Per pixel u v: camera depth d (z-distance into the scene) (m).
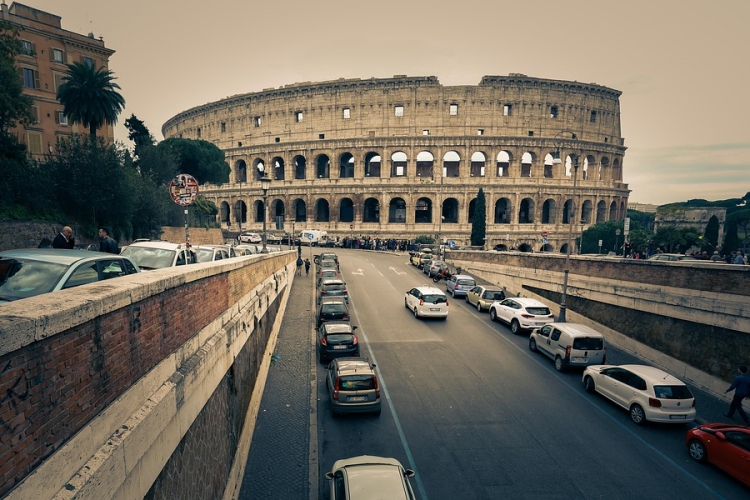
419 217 78.44
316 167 78.88
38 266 7.20
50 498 3.42
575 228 75.44
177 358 6.59
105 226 30.06
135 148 49.66
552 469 11.73
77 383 3.97
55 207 26.81
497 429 13.83
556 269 30.75
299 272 43.47
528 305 24.95
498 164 79.75
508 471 11.59
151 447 5.16
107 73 36.12
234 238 73.44
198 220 53.91
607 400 16.28
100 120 36.41
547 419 14.59
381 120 74.56
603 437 13.50
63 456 3.65
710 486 11.15
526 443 13.03
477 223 65.00
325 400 15.71
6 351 2.99
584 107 77.12
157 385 5.74
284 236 73.06
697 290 18.67
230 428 10.10
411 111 73.81
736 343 16.89
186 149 64.31
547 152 74.25
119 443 4.37
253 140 82.81
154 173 45.56
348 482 8.40
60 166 27.44
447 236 72.75
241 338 11.48
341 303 23.53
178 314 6.80
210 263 9.12
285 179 78.88
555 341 19.69
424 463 11.89
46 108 46.59
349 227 74.81
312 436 13.16
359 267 48.84
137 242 15.12
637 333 22.34
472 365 19.53
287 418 14.23
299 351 20.62
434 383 17.38
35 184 25.44
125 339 4.94
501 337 24.14
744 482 10.94
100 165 28.67
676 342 19.77
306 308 28.83
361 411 14.05
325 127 77.06
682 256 36.88
